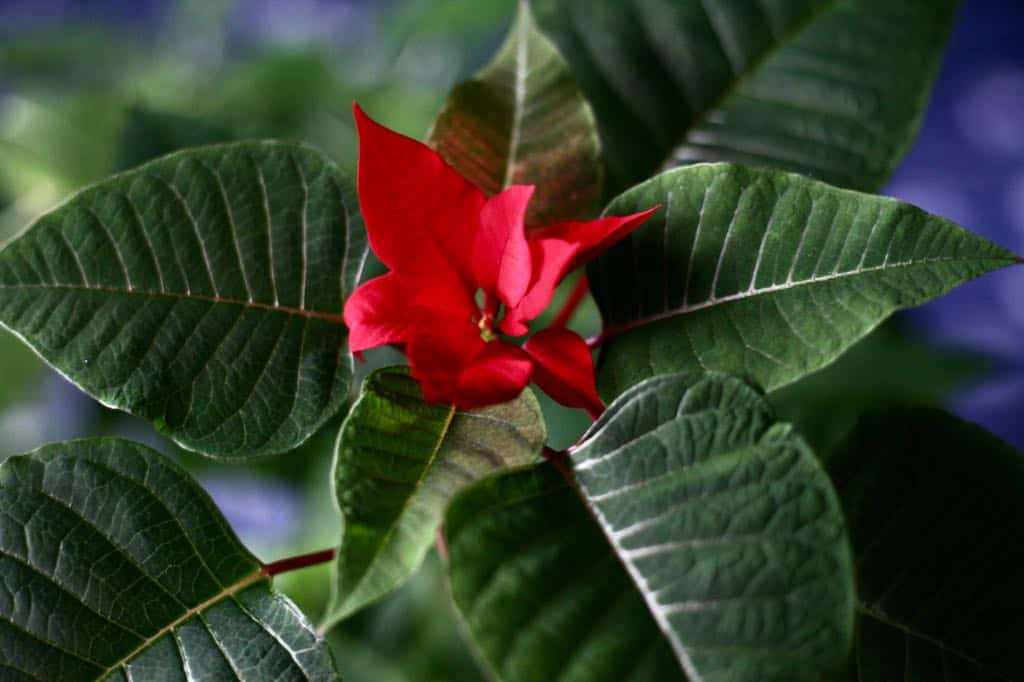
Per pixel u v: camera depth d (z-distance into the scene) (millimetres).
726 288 607
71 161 880
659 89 730
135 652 603
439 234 604
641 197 617
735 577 558
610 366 614
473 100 661
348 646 820
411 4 966
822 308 596
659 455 576
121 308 615
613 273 619
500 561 563
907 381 858
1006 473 625
